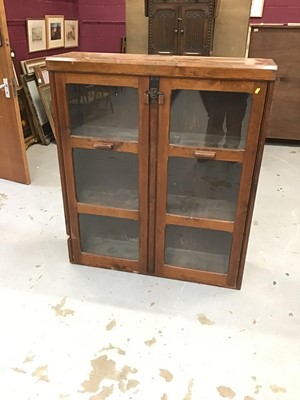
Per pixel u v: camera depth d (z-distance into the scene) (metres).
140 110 1.60
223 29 3.33
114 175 1.96
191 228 1.97
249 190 1.67
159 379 1.45
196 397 1.39
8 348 1.57
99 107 1.75
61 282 1.97
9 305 1.80
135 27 3.52
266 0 4.29
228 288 1.95
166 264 1.98
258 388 1.42
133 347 1.59
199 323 1.72
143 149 1.68
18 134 2.89
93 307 1.80
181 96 1.61
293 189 3.12
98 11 4.81
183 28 3.18
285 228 2.53
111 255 2.05
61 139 1.76
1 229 2.45
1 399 1.37
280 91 3.81
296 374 1.48
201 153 1.61
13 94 2.73
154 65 1.48
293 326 1.71
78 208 1.92
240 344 1.61
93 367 1.50
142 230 1.90
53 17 4.33
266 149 4.02
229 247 1.96
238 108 1.60
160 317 1.75
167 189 1.76
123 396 1.39
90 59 1.58
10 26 3.71
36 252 2.22
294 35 3.54
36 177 3.24
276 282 2.00
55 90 1.64
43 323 1.70
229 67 1.43
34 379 1.44
